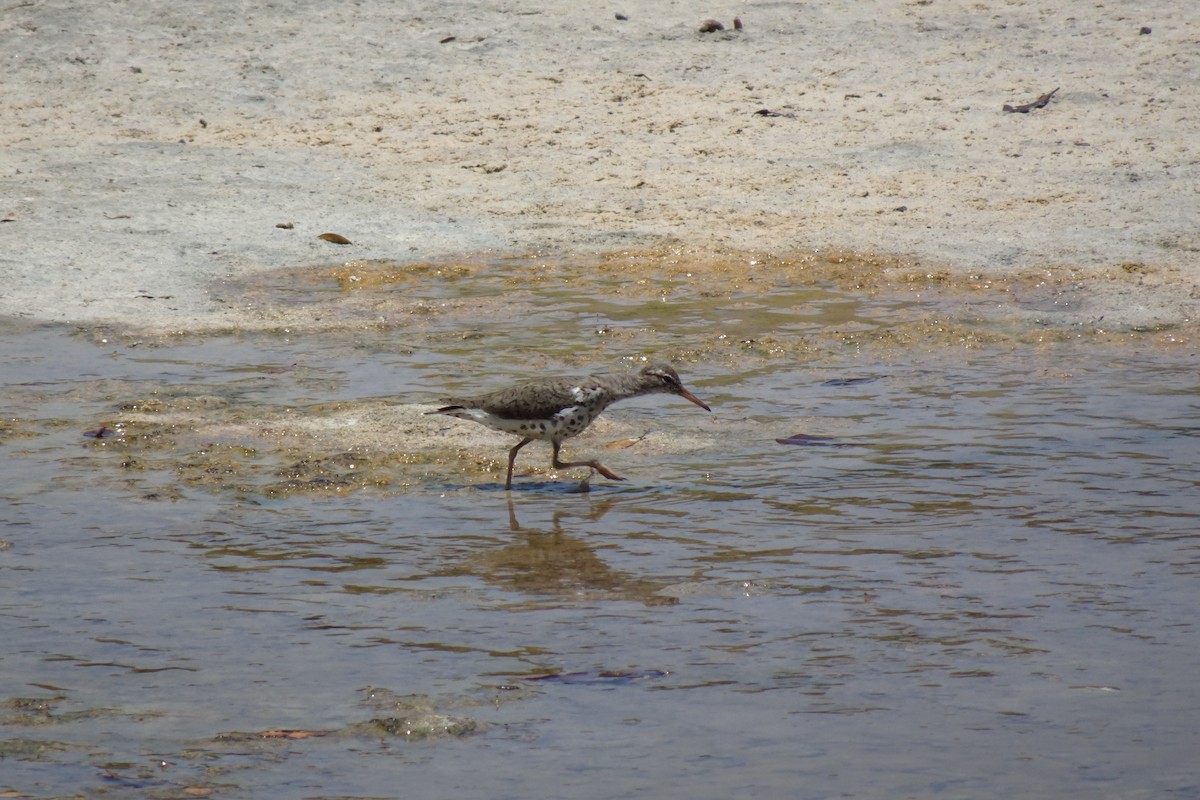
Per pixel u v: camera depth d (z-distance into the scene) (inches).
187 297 718.5
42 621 377.1
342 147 959.0
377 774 300.7
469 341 659.4
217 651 359.9
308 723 323.0
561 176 912.3
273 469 501.4
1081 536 431.5
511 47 1114.1
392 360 632.4
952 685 338.0
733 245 802.8
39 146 941.2
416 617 381.1
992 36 1115.3
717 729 318.3
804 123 981.2
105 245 784.3
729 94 1031.0
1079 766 300.4
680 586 400.2
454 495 481.4
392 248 800.9
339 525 451.2
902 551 422.6
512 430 487.2
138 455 513.0
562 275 762.8
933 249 788.6
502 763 304.7
